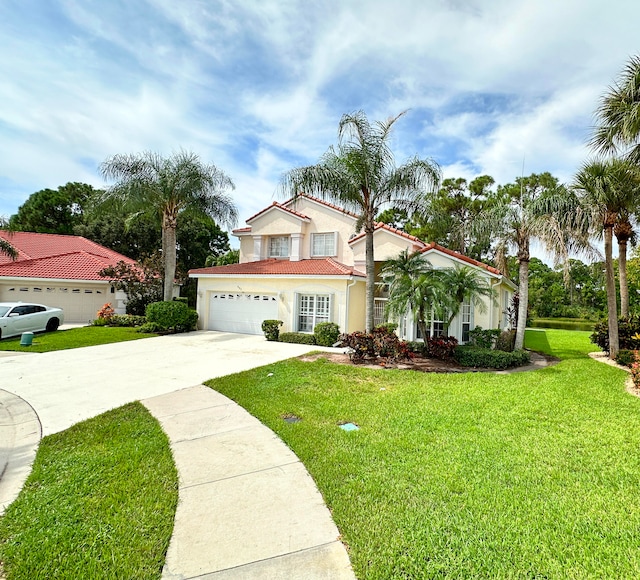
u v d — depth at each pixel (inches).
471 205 1229.1
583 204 523.2
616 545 137.4
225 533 146.0
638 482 183.3
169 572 125.8
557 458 209.3
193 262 1654.8
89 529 148.4
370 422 267.7
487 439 235.8
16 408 304.8
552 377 422.3
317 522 152.8
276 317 754.2
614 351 561.3
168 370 443.8
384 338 500.4
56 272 962.1
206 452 219.6
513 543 138.0
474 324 630.5
